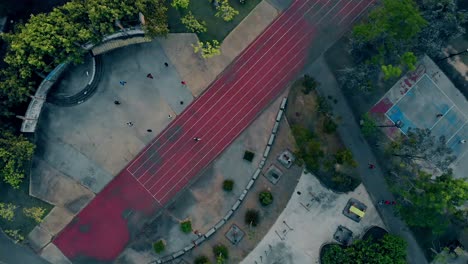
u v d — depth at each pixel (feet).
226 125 226.17
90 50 214.28
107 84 220.64
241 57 226.79
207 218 224.74
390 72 199.62
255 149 226.79
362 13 231.71
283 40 228.63
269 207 226.58
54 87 214.90
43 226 219.82
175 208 223.92
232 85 226.38
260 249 225.56
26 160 216.33
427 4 212.02
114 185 222.07
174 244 223.51
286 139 227.81
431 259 230.68
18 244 219.41
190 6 224.53
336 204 228.63
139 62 222.07
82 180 220.84
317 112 228.02
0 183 217.36
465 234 231.30
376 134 230.07
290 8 229.04
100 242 221.87
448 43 231.91
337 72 229.45
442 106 231.30
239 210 226.17
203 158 225.15
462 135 231.50
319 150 218.79
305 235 227.20
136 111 222.69
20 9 213.66
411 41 208.13
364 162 229.66
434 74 232.12
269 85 227.81
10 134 204.85
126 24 210.18
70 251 221.05
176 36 224.12
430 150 210.79
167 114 223.92
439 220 207.92
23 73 196.44
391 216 230.27
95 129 221.05
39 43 192.44
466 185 196.65
